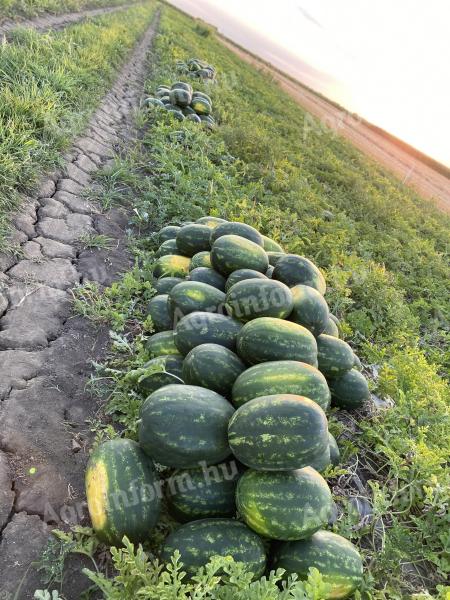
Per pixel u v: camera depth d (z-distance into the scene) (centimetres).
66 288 243
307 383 146
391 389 240
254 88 1270
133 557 118
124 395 183
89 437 173
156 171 409
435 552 166
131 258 290
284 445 128
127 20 1141
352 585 131
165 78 747
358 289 350
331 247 396
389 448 184
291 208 478
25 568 131
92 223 306
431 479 173
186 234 255
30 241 262
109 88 581
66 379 192
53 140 341
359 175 878
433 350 343
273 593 112
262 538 134
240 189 438
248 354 167
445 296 459
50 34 566
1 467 151
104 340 219
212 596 112
